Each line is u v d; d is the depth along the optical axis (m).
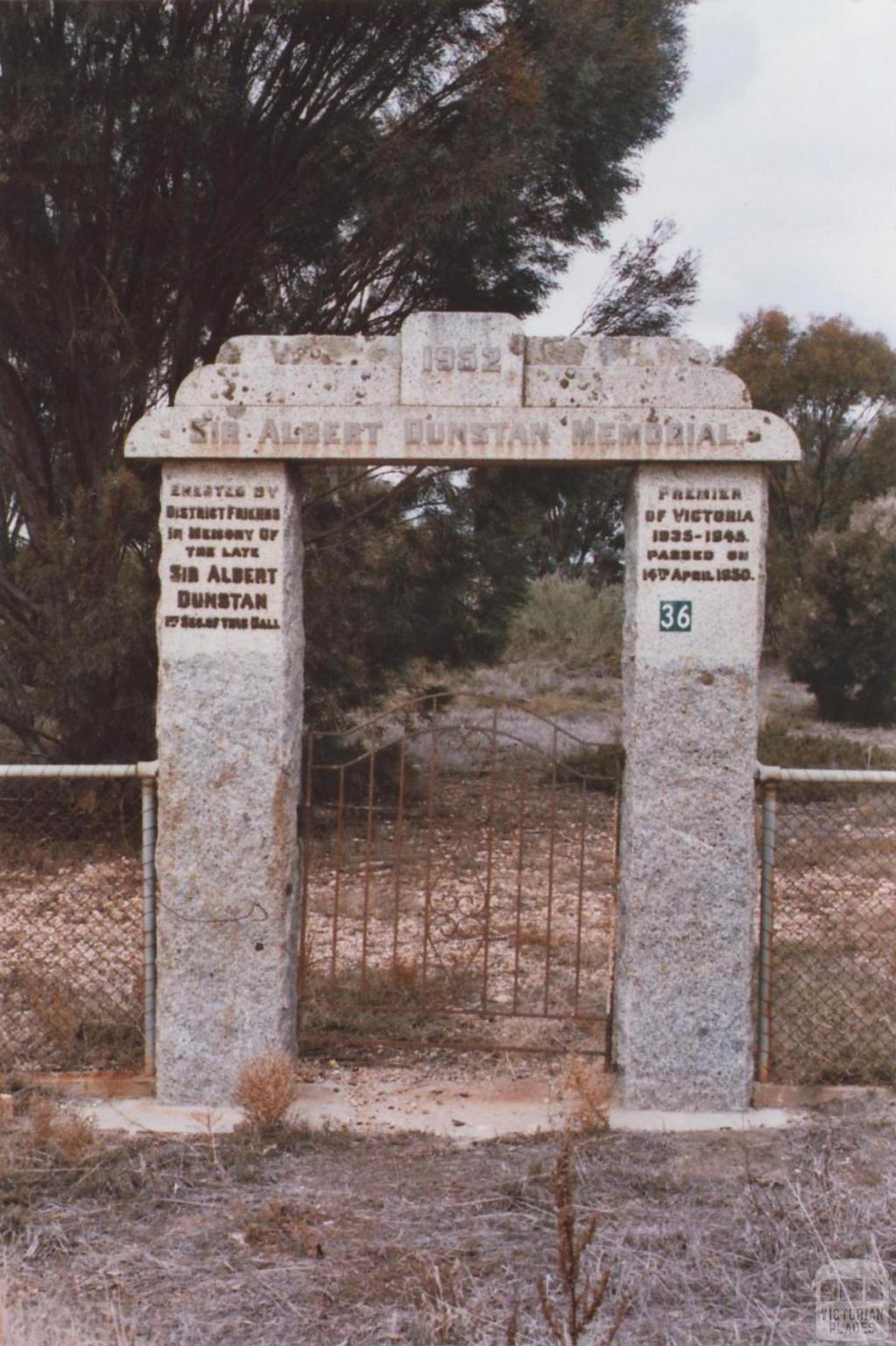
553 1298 3.46
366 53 9.47
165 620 5.02
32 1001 5.82
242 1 8.77
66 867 9.05
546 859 9.73
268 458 4.90
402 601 11.62
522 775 5.66
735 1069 4.96
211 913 5.05
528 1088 5.34
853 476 29.70
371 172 9.49
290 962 5.15
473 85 9.54
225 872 5.04
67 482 10.78
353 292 10.27
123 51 8.96
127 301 9.98
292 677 5.12
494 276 10.78
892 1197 3.98
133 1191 4.21
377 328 10.71
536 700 19.12
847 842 10.01
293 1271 3.66
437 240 9.48
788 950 7.07
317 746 11.16
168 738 5.03
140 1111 5.00
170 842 5.05
